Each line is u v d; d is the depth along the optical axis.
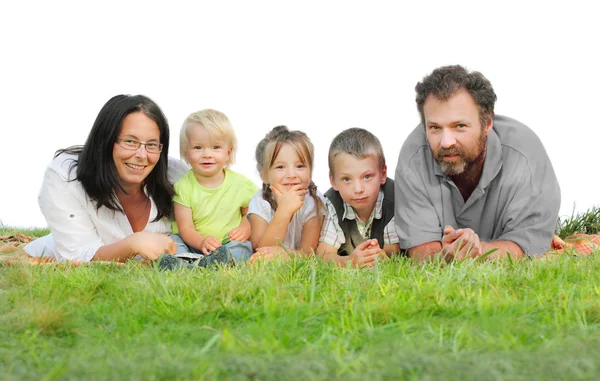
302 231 5.32
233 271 3.79
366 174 4.87
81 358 2.26
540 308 2.87
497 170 4.71
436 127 4.46
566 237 6.16
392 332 2.57
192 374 2.05
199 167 5.45
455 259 4.10
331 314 2.83
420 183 4.79
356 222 5.12
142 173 5.03
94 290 3.43
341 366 2.09
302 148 5.21
